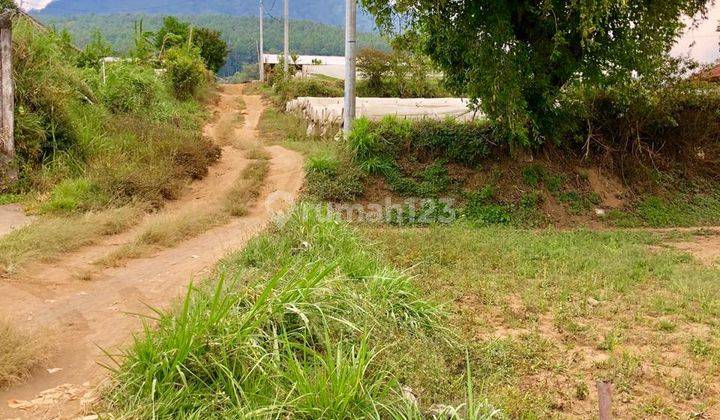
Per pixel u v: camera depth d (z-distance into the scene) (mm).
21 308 6105
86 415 4113
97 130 14680
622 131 15547
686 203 15289
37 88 13117
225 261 7551
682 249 11188
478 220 13258
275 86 37656
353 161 14289
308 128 22500
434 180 14156
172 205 12266
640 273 8781
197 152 15070
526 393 4770
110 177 11711
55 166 12539
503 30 12586
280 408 3854
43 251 8023
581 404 4812
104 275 7496
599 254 10016
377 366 4730
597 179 15094
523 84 13227
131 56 29266
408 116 16500
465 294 7469
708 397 4992
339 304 5453
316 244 8016
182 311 4898
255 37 118750
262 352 4480
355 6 14750
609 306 7191
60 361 5008
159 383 4188
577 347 5973
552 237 11562
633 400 4898
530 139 14430
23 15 14820
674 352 5938
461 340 5770
